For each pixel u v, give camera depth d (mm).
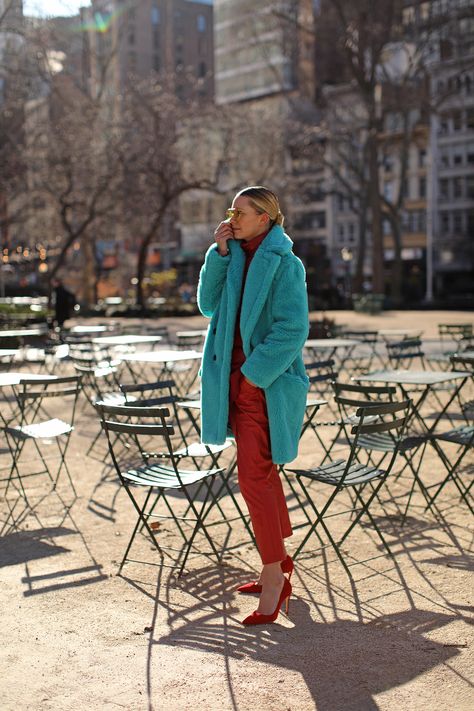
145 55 106062
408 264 73438
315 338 18625
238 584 4715
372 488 6516
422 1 39250
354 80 44406
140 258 41531
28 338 22828
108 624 4160
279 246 4070
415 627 4039
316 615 4234
